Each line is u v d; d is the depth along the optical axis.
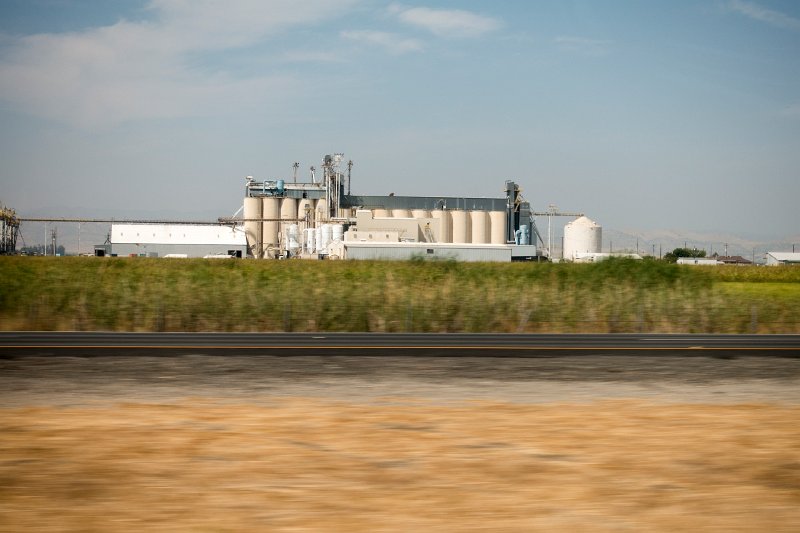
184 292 33.03
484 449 9.04
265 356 19.06
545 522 6.47
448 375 16.09
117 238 124.88
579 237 135.00
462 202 153.50
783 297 39.88
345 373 16.23
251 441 9.38
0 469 7.94
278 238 133.75
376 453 8.80
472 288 35.34
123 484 7.44
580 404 12.50
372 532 6.19
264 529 6.22
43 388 13.98
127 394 13.38
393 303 31.73
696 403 12.85
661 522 6.49
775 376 16.44
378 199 149.50
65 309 30.41
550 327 29.80
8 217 137.38
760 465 8.36
